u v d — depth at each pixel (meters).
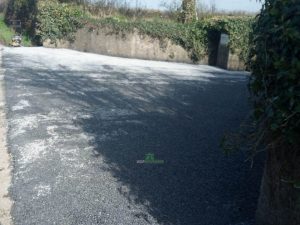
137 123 8.08
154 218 4.55
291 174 3.75
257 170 5.84
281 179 3.86
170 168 5.89
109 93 10.67
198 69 17.09
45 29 19.56
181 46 19.47
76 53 18.66
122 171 5.77
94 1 21.47
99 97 10.16
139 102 9.88
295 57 3.22
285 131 3.42
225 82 13.57
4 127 7.55
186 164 6.04
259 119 3.65
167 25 19.17
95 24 19.14
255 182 5.46
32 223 4.44
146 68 15.80
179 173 5.72
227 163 6.09
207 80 13.84
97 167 5.88
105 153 6.42
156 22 19.25
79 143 6.83
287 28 3.20
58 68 13.95
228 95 11.27
